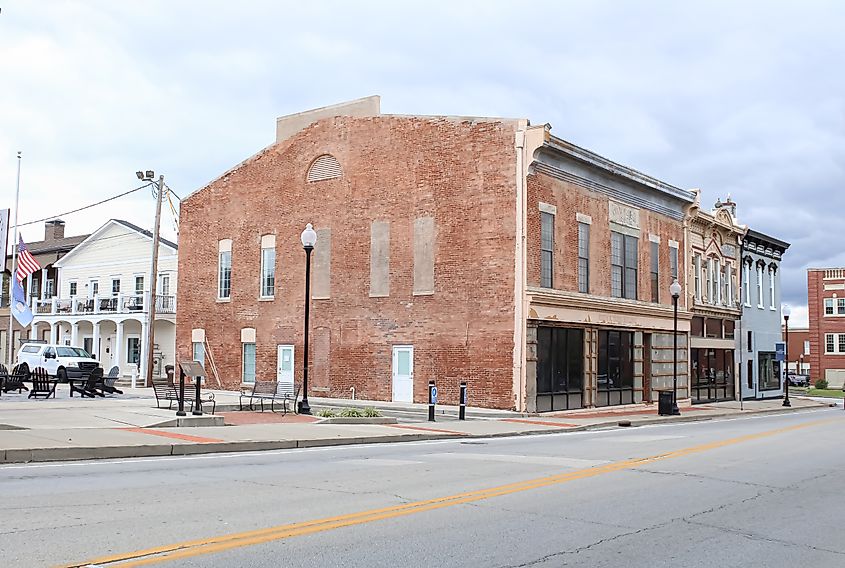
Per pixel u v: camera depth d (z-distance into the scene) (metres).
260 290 36.16
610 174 33.59
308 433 19.05
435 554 7.49
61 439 15.22
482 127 29.91
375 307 32.16
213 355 37.62
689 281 40.81
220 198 38.09
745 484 12.83
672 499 11.16
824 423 29.72
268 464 14.03
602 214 33.53
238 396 32.91
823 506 11.03
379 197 32.41
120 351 46.50
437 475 12.79
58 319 49.66
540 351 29.44
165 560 6.90
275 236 35.81
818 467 15.33
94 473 12.25
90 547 7.29
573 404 31.20
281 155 35.88
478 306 29.45
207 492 10.57
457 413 28.19
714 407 40.53
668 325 38.28
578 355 31.80
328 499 10.21
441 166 30.80
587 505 10.41
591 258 32.59
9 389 30.78
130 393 32.56
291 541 7.78
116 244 51.03
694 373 42.50
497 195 29.33
